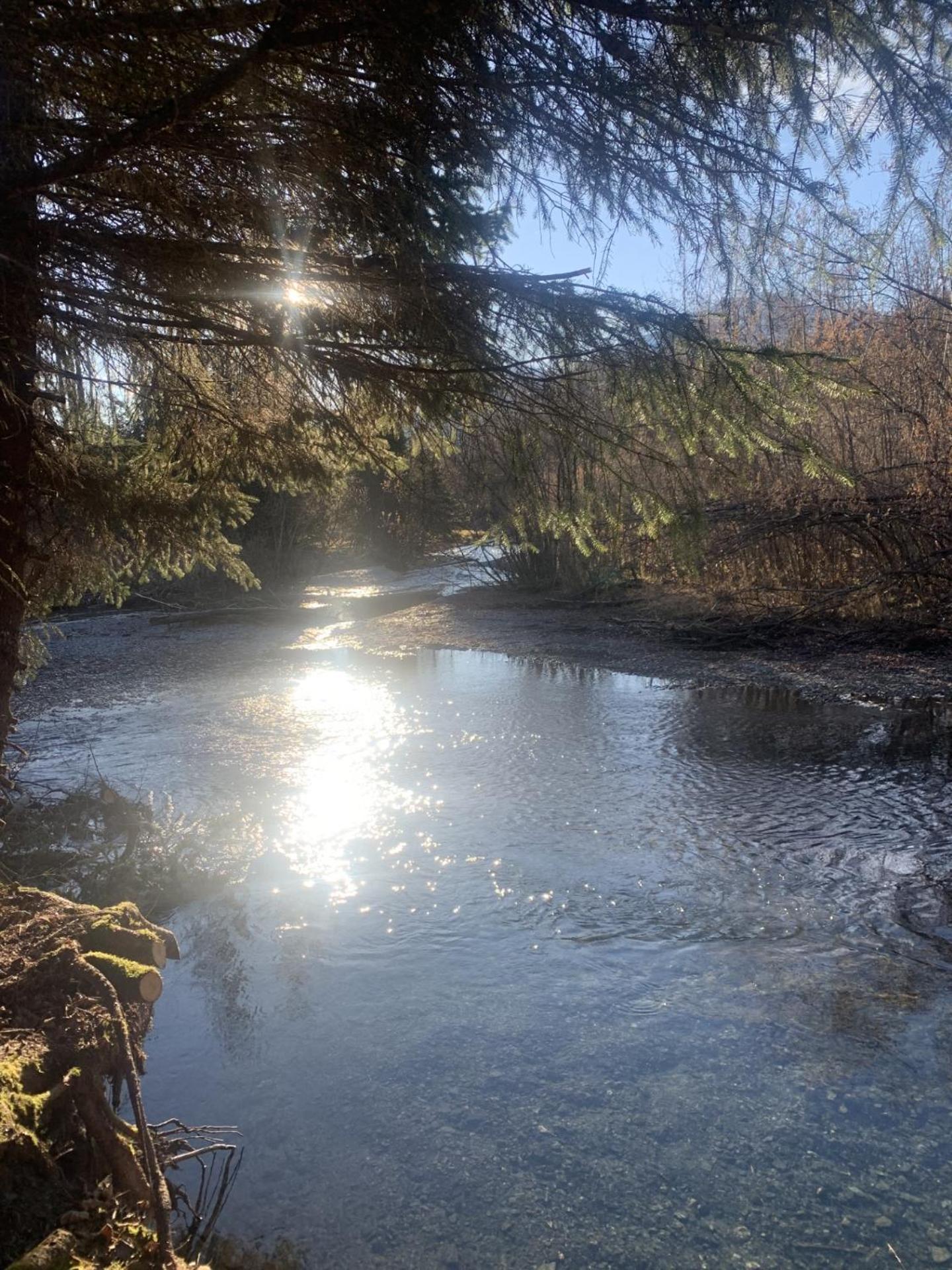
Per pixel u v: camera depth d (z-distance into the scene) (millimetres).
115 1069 2797
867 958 4098
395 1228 2627
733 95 3135
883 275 3426
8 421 4281
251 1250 2539
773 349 3840
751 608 13477
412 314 3818
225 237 3713
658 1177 2803
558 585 18344
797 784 6637
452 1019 3711
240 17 2791
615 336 3828
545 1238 2578
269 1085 3305
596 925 4496
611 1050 3463
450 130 3344
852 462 12094
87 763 7781
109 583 6156
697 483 4293
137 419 5078
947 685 9781
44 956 3096
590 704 9602
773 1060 3367
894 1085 3195
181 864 5215
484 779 7031
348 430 4629
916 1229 2572
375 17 2914
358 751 8000
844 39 2850
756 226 3324
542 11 3082
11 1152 2209
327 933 4504
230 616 18219
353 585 22531
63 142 3344
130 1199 2475
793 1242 2537
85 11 2801
